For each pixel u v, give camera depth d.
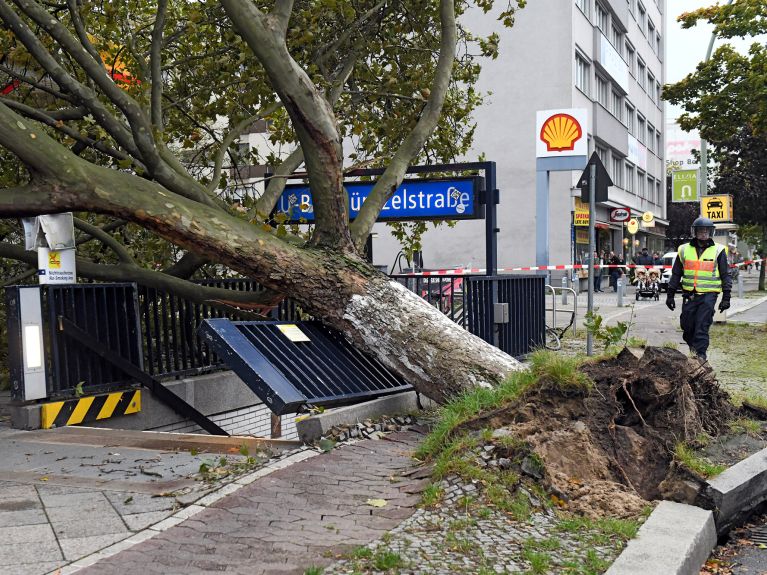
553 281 32.50
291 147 21.22
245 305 8.55
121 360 8.61
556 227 32.66
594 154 11.68
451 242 34.12
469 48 33.41
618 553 3.98
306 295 7.75
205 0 10.71
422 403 8.09
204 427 9.64
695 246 10.58
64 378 8.05
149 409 8.84
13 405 7.61
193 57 11.02
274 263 7.61
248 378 6.58
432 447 5.65
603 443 5.44
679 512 4.64
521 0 11.61
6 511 4.61
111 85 7.98
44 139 7.00
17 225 11.01
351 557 3.79
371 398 7.59
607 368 6.04
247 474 5.29
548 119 20.73
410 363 7.52
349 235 8.20
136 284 8.93
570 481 4.96
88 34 11.16
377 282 7.89
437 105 9.37
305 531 4.19
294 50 10.99
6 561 3.79
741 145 37.22
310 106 7.68
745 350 13.48
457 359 7.37
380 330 7.62
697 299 10.59
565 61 32.47
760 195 37.38
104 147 9.95
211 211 7.58
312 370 7.32
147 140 8.11
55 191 7.03
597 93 37.91
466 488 4.74
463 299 9.73
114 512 4.56
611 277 38.84
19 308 7.59
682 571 3.84
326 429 6.48
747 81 22.56
